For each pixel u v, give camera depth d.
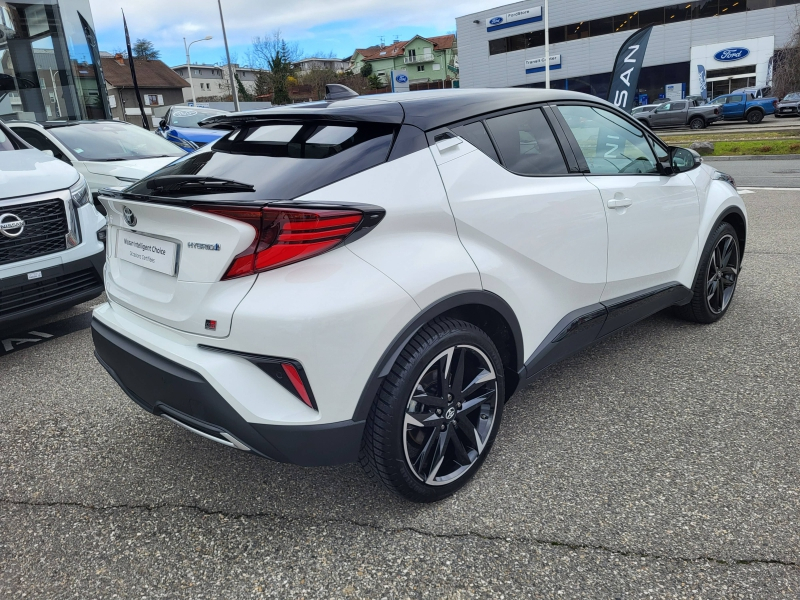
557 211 2.73
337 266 2.01
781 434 2.78
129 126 8.59
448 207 2.30
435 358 2.21
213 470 2.76
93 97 9.76
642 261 3.33
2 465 2.87
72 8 9.27
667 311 4.47
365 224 2.05
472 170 2.43
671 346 3.86
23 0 8.57
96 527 2.39
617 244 3.10
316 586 2.04
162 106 55.78
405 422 2.17
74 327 4.95
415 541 2.23
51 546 2.29
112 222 2.61
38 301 4.22
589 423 2.99
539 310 2.71
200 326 2.07
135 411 3.38
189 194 2.17
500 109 2.68
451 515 2.36
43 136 7.55
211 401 2.04
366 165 2.18
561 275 2.79
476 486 2.54
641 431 2.89
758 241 6.48
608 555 2.10
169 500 2.55
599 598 1.92
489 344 2.44
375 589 2.01
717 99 30.03
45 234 4.21
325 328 1.95
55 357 4.27
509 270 2.52
